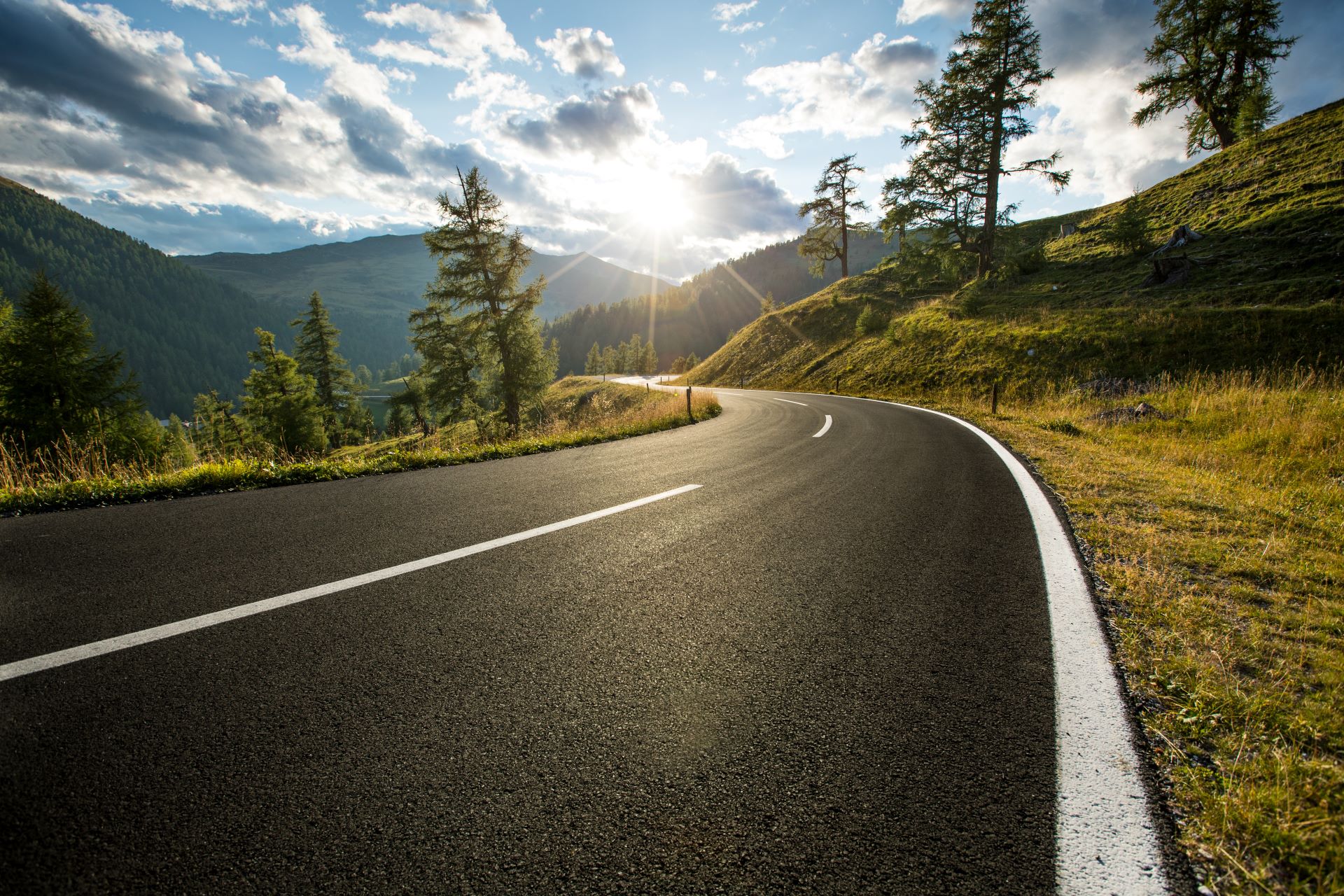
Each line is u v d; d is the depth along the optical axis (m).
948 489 5.52
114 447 17.61
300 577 3.16
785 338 42.44
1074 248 31.39
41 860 1.37
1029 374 19.17
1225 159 31.58
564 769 1.68
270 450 7.35
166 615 2.66
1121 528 4.20
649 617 2.70
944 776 1.65
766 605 2.84
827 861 1.37
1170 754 1.76
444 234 23.88
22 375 17.30
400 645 2.41
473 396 26.61
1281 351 14.68
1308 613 2.77
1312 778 1.63
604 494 5.32
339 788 1.60
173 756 1.72
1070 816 1.51
